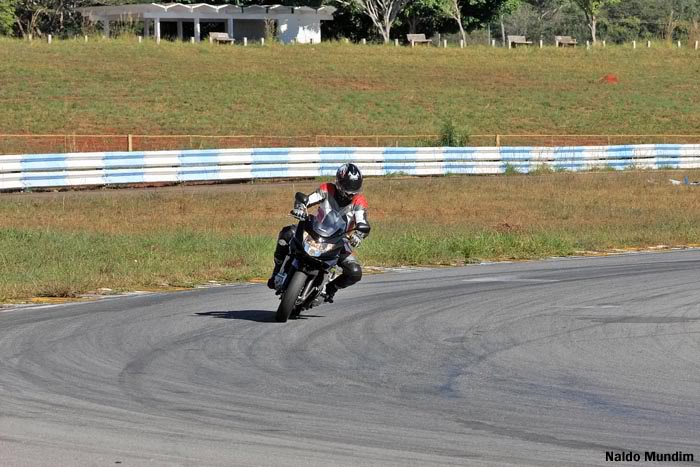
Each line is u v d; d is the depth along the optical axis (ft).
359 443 72.79
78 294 152.46
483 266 193.77
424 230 253.44
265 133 572.92
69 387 89.97
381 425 78.23
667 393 89.86
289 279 126.82
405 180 417.69
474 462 68.33
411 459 68.74
